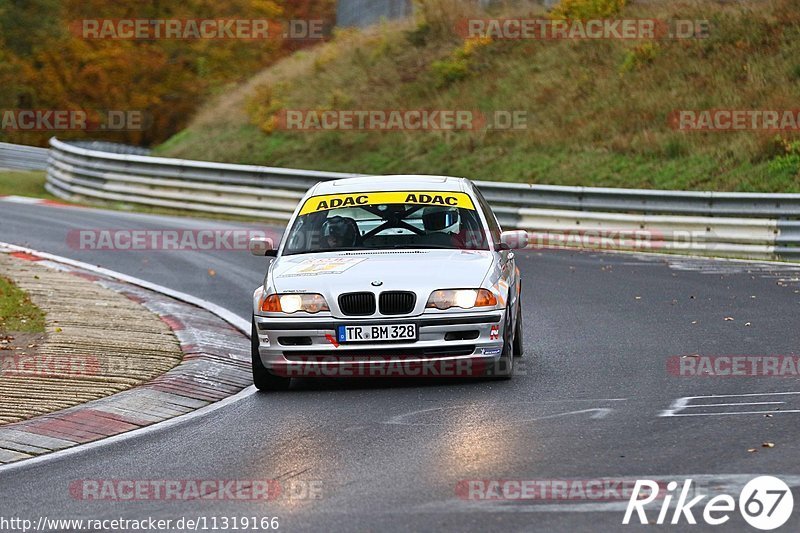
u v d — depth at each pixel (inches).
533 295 1824.6
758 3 3644.2
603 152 3154.5
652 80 3447.3
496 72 3868.1
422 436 913.5
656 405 1005.2
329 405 1073.5
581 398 1051.9
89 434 986.1
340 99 3996.1
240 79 5693.9
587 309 1665.8
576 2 3976.4
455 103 3762.3
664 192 2529.5
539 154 3282.5
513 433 909.8
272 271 1182.9
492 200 2822.3
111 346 1365.7
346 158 3671.3
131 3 5959.6
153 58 5880.9
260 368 1154.7
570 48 3833.7
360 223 1245.1
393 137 3688.5
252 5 6097.4
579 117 3417.8
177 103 5812.0
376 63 4274.1
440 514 684.7
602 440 872.9
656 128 3189.0
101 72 5787.4
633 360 1254.9
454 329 1110.4
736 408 978.1
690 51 3531.0
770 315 1540.4
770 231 2325.3
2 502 768.3
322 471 812.6
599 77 3592.5
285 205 3169.3
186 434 976.9
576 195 2687.0
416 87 3964.1
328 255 1202.6
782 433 872.3
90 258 2303.2
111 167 3585.1
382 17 4707.2
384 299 1114.7
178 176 3417.8
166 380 1197.1
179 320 1583.4
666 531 642.2
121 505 746.8
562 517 670.5
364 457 850.1
